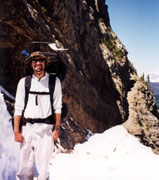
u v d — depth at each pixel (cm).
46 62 218
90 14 3128
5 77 664
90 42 2995
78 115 1421
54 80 219
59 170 408
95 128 1942
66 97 1221
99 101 2411
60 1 1744
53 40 1253
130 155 529
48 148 215
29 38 796
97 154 541
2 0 664
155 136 4666
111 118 3112
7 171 282
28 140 213
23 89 213
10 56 699
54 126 225
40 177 212
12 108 479
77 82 1612
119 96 4184
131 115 4606
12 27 714
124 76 5194
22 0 821
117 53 5166
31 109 212
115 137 633
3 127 348
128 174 411
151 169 438
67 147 604
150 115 5241
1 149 296
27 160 217
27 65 224
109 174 409
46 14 1502
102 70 3428
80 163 464
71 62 1602
